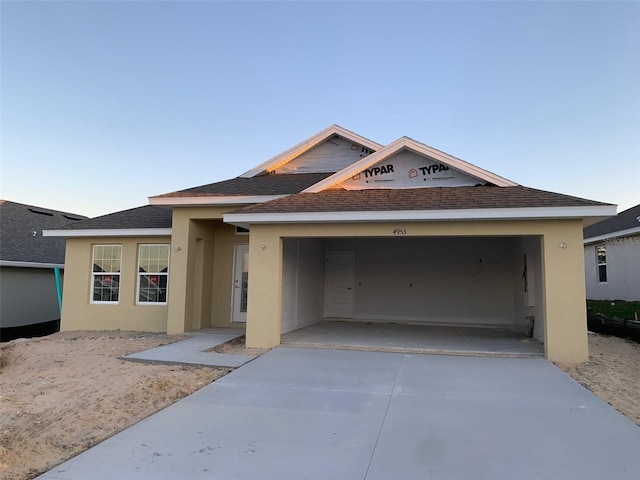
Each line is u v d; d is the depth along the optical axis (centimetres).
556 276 835
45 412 548
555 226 840
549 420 515
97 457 420
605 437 464
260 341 949
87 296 1346
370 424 505
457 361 821
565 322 827
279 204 980
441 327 1292
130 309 1314
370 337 1080
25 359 872
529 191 939
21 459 417
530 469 391
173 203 1191
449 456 419
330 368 767
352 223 924
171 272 1212
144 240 1324
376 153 1074
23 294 1661
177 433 480
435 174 1059
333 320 1445
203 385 676
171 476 381
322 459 414
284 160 1488
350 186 1100
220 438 467
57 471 390
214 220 1263
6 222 1861
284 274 1112
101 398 595
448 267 1403
